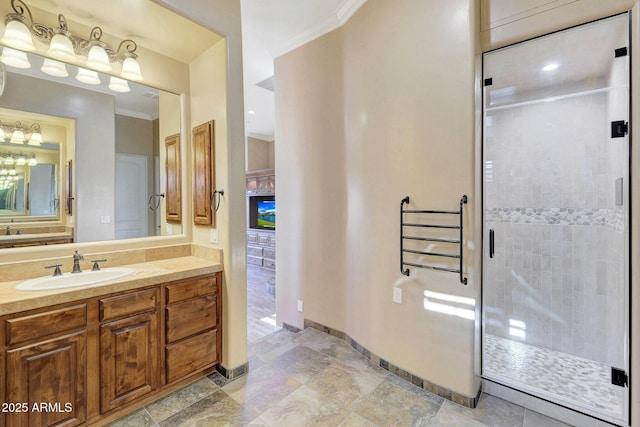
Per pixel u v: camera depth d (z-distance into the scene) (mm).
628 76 1616
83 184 2146
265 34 3062
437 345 1978
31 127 1952
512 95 2688
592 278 2422
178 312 1959
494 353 2551
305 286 3191
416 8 2041
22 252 1800
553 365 2344
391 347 2242
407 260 2125
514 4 1804
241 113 2254
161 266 2119
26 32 1711
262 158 8109
